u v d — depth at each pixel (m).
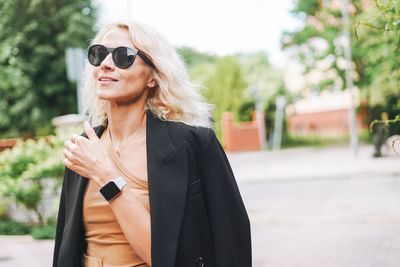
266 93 40.56
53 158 7.51
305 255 5.49
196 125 1.34
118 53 1.27
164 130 1.29
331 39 30.64
